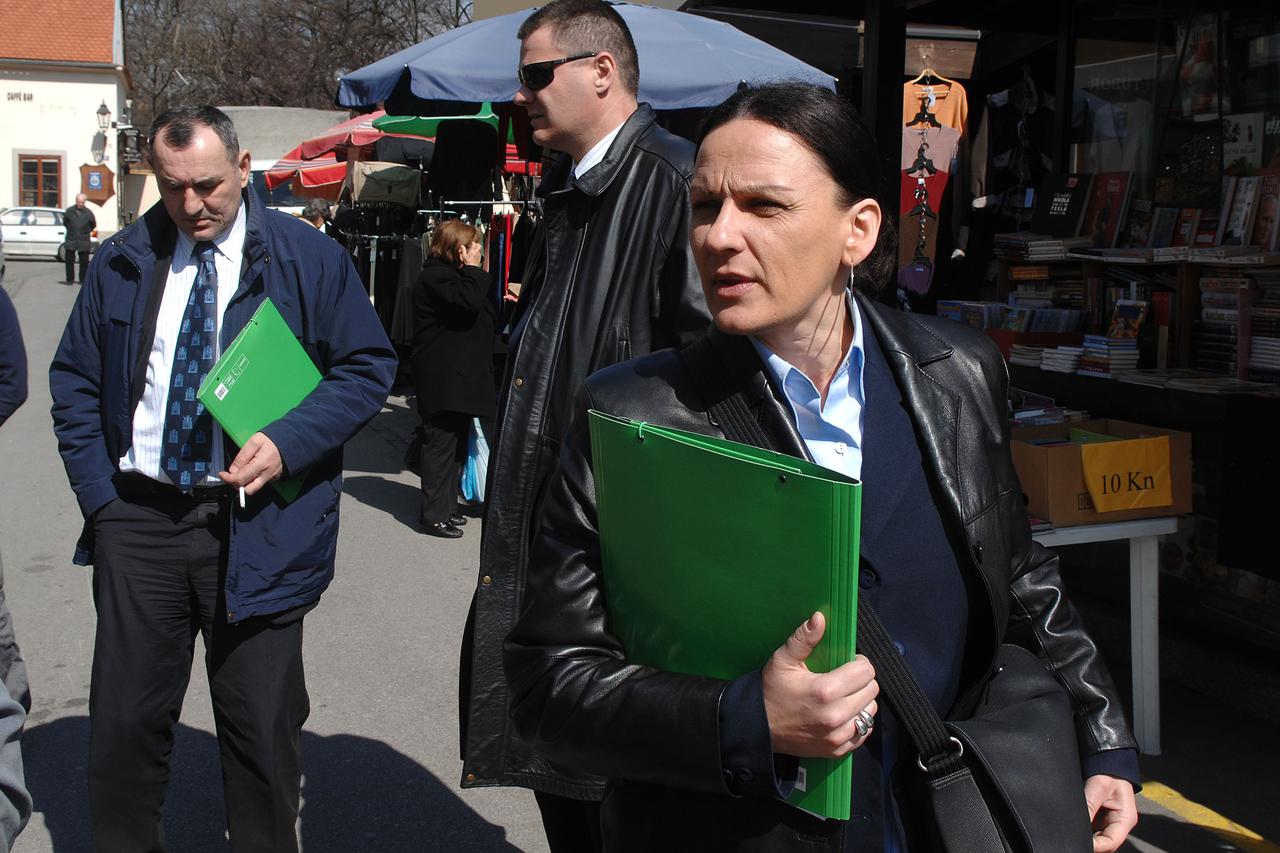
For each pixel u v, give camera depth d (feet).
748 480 4.26
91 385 9.59
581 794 7.90
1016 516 5.69
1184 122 17.25
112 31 141.18
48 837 11.66
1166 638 15.23
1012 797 4.82
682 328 8.16
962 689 5.37
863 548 5.07
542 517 5.20
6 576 20.18
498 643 8.15
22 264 110.83
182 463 9.27
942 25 20.83
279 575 9.36
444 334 22.16
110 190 138.00
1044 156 21.71
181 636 9.64
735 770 4.40
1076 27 19.56
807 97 4.93
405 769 13.12
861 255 5.19
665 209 8.31
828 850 4.66
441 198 28.40
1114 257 16.56
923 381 5.41
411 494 26.30
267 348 9.28
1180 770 12.88
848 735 4.23
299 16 127.34
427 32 124.67
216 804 12.32
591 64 8.55
